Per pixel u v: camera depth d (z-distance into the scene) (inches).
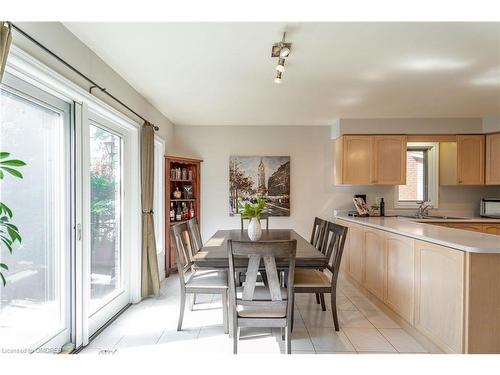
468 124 167.2
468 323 72.7
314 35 80.7
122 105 109.3
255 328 101.0
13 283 67.2
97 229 103.7
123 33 80.0
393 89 123.2
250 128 189.6
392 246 108.8
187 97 134.7
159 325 102.7
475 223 160.6
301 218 189.5
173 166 178.7
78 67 82.7
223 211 188.9
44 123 76.1
